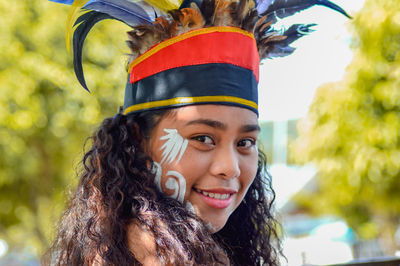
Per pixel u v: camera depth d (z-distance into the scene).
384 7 4.32
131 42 1.71
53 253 1.90
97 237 1.62
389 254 6.91
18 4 4.43
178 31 1.63
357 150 4.92
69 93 4.39
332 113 5.02
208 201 1.63
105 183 1.69
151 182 1.64
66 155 4.76
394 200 5.53
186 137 1.60
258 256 2.10
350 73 4.78
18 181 5.16
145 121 1.68
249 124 1.65
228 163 1.60
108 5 1.68
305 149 5.53
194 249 1.56
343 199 5.63
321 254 7.26
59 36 4.48
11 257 6.32
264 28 1.81
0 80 4.27
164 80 1.63
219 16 1.63
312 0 1.84
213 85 1.59
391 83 4.55
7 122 4.30
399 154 4.82
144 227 1.56
